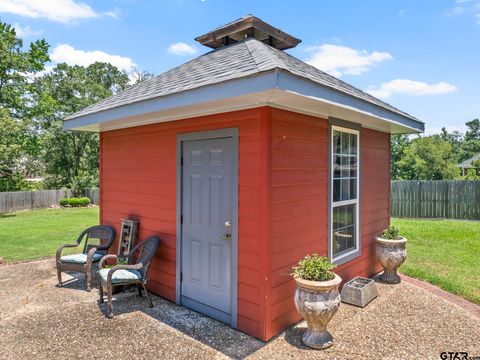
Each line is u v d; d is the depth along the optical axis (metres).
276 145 3.18
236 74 2.68
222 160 3.54
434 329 3.39
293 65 3.28
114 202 5.30
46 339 3.13
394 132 5.83
